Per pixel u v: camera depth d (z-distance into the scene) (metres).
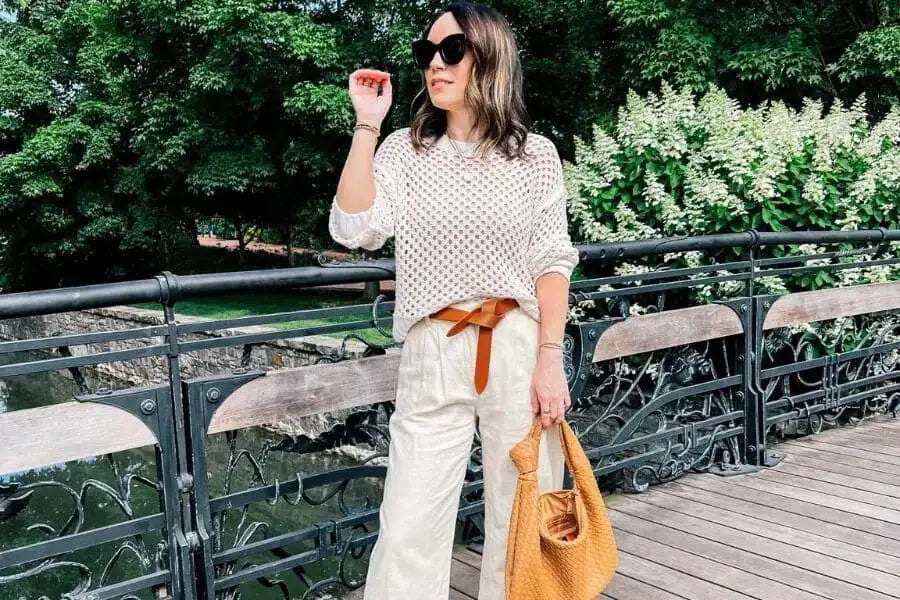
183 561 1.72
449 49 1.36
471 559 2.32
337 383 2.01
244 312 12.17
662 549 2.34
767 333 3.49
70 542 1.60
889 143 4.70
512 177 1.41
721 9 9.72
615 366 3.05
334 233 1.36
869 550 2.30
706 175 4.59
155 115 13.09
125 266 18.86
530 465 1.41
